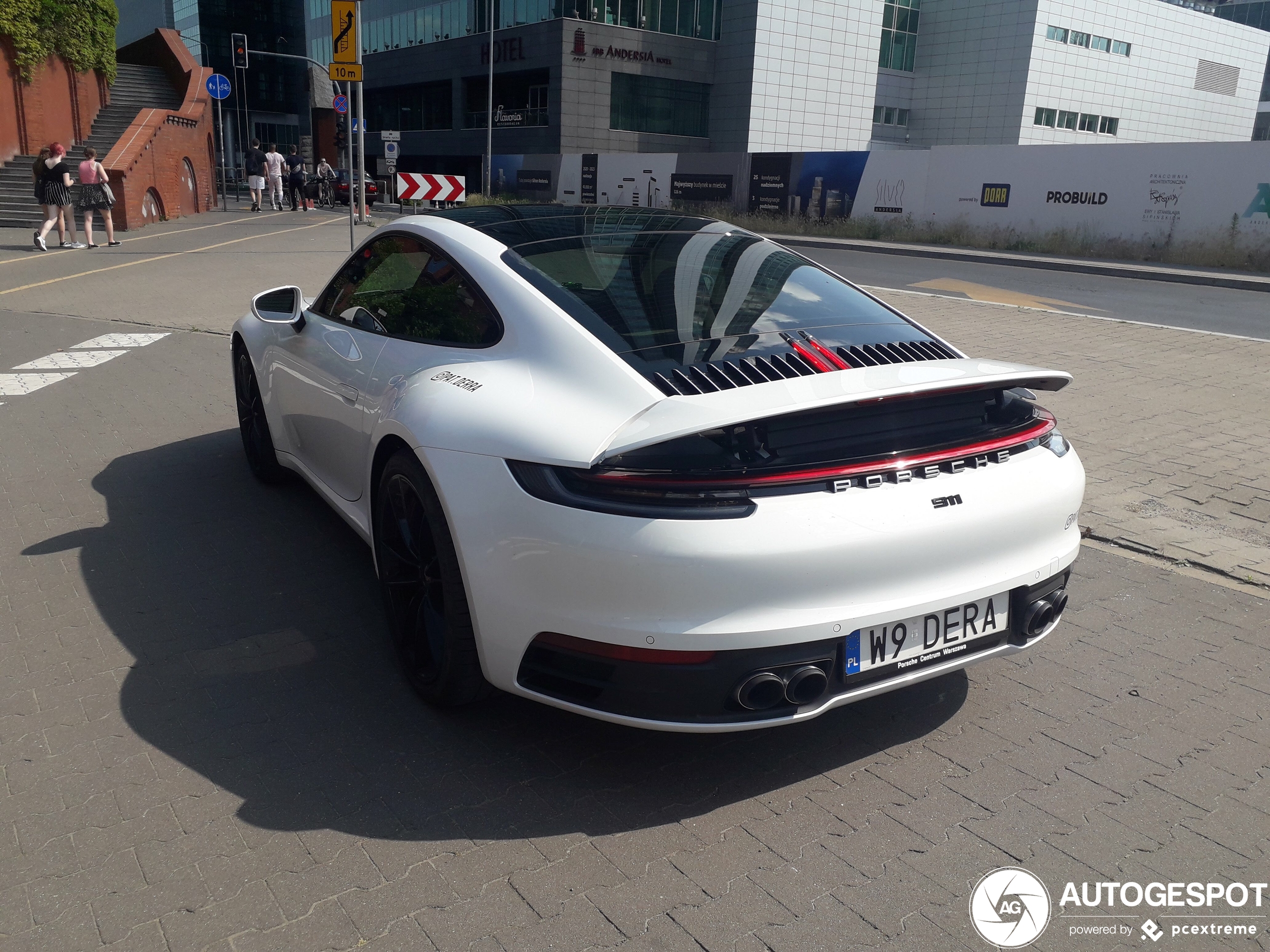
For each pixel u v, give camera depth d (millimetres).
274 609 3725
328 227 24453
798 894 2281
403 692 3156
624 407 2436
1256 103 65250
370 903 2219
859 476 2418
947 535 2475
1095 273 19062
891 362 2734
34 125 22031
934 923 2195
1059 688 3270
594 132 47062
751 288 3102
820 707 2443
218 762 2746
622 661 2355
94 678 3193
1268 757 2877
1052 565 2727
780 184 30125
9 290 12273
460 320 3098
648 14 47000
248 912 2182
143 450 5727
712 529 2270
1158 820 2580
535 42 46625
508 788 2662
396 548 3111
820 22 48750
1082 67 54375
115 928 2127
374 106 60594
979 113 54094
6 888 2240
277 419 4559
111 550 4254
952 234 25219
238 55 33094
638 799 2633
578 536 2336
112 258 16109
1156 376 8281
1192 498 5184
